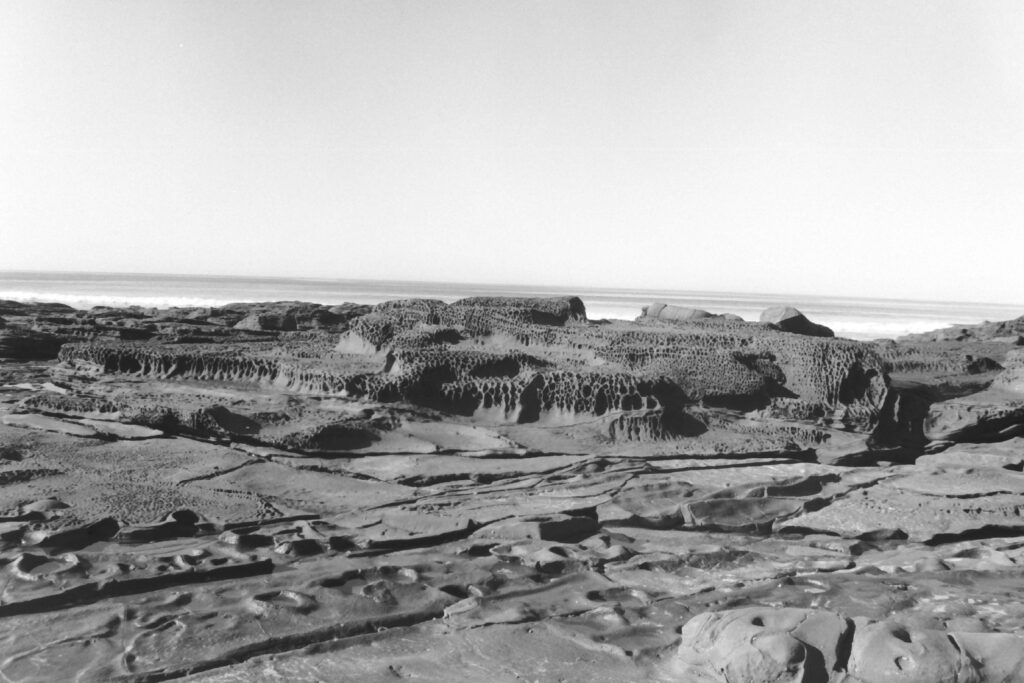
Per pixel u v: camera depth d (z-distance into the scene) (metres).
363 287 139.38
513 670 3.84
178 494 6.20
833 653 3.67
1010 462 7.85
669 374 9.26
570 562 5.13
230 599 4.50
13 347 12.93
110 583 4.55
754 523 6.14
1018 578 5.11
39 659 3.84
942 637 3.66
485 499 6.45
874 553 5.65
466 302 11.39
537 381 8.95
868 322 54.09
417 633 4.23
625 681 3.75
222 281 158.62
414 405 8.86
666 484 6.77
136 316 17.92
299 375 9.45
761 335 10.45
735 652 3.68
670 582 5.03
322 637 4.15
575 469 7.26
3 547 5.01
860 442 8.45
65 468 6.71
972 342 14.58
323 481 6.82
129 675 3.69
